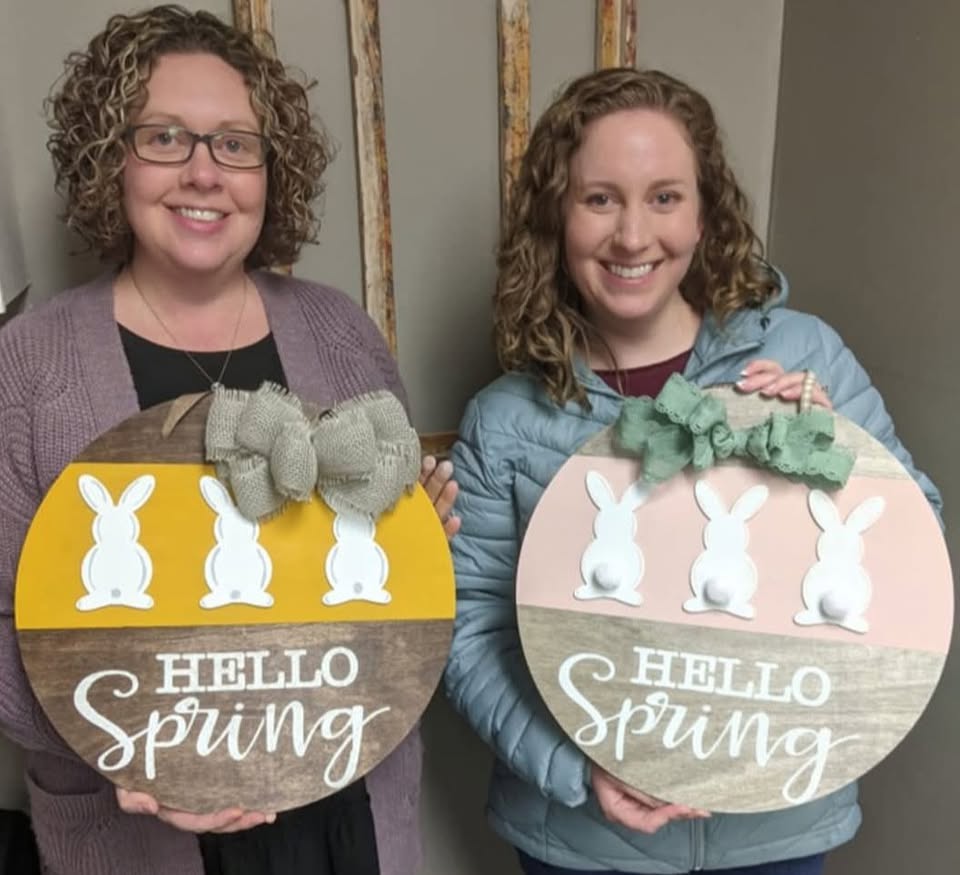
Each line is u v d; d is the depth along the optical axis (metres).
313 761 0.86
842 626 0.88
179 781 0.84
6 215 1.08
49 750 0.92
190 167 0.87
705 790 0.89
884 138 1.21
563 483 0.90
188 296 0.96
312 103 1.22
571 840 1.06
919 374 1.19
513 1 1.23
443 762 1.52
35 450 0.88
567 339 1.00
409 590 0.87
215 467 0.83
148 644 0.83
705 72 1.37
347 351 1.01
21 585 0.81
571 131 0.95
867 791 1.37
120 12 1.14
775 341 1.02
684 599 0.89
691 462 0.88
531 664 0.91
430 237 1.31
